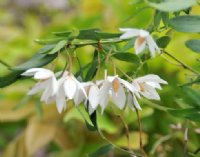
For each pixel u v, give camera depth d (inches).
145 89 13.8
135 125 22.5
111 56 14.2
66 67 13.7
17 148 24.1
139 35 12.6
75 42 14.1
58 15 36.7
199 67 16.2
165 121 22.2
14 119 24.4
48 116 23.8
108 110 21.8
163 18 14.0
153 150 19.3
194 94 15.2
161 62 22.6
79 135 23.3
